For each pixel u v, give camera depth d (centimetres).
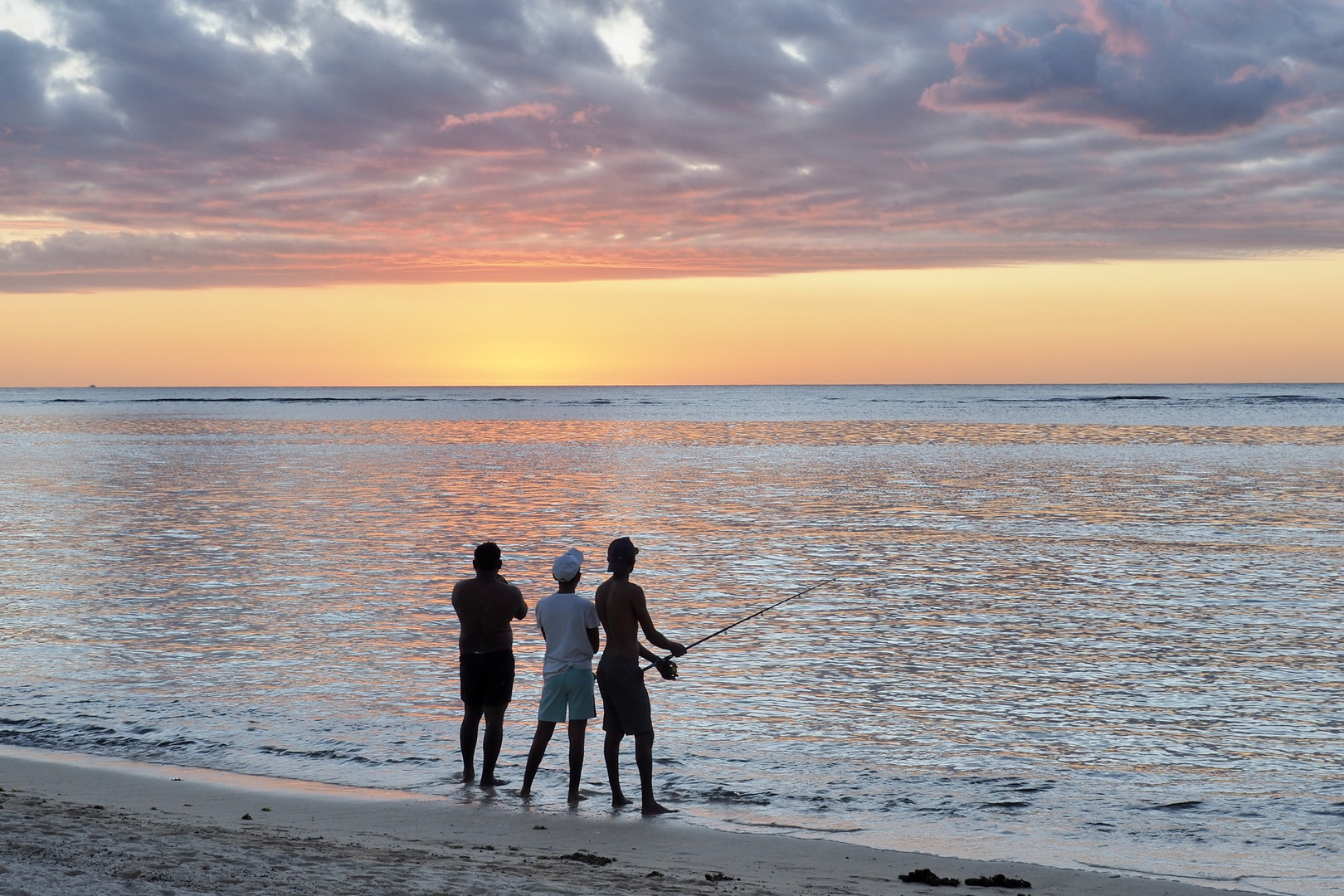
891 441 6019
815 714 970
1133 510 2644
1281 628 1331
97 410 13388
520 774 818
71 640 1264
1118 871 621
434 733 913
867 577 1720
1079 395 19975
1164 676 1104
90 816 652
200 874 523
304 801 739
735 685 1073
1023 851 657
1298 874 618
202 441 6178
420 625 1355
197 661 1166
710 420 9581
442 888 525
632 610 738
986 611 1455
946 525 2383
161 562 1866
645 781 728
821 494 3080
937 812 729
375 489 3278
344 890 511
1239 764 830
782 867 612
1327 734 905
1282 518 2470
